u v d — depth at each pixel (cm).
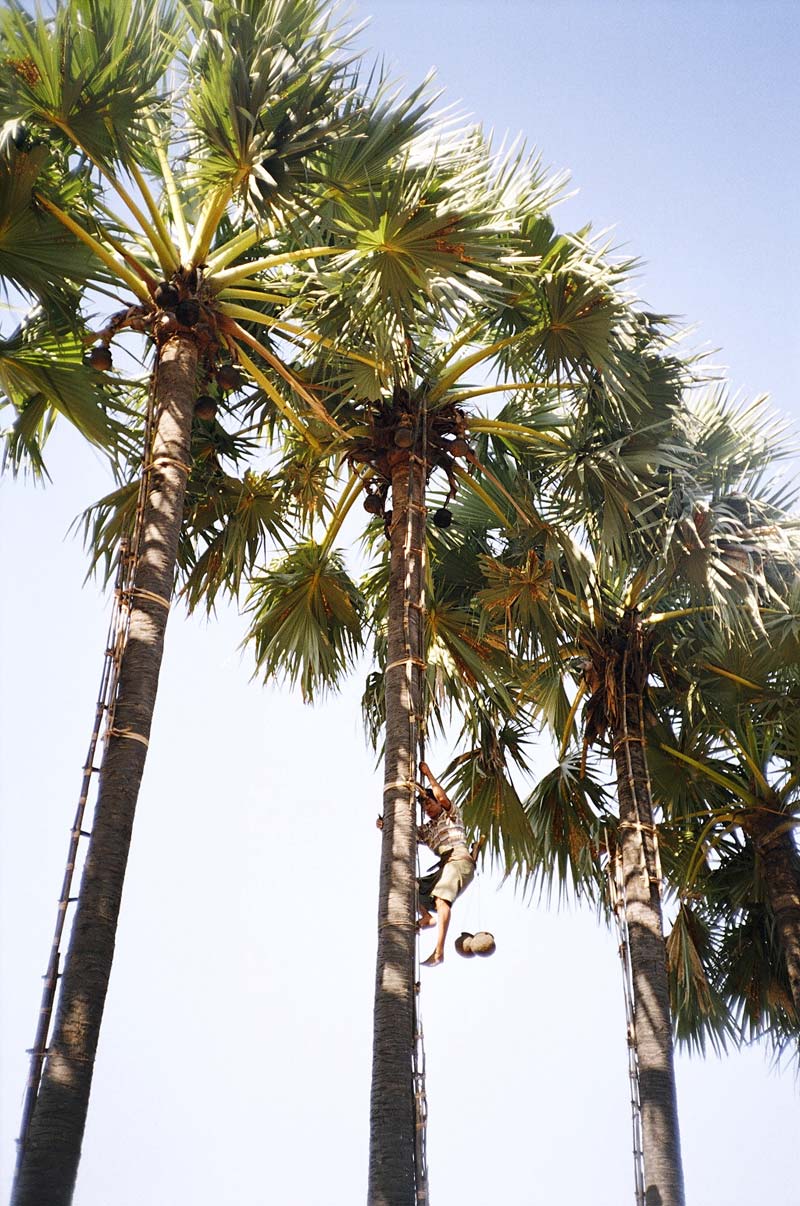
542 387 1006
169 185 888
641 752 1131
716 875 1216
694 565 1058
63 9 700
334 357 917
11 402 930
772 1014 1182
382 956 701
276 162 754
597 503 1058
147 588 705
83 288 870
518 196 912
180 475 761
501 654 1142
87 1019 562
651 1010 989
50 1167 522
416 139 804
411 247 796
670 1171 908
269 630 1137
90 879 599
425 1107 664
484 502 1152
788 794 1178
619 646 1169
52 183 812
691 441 1077
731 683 1173
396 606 851
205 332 817
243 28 748
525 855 1161
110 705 662
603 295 908
